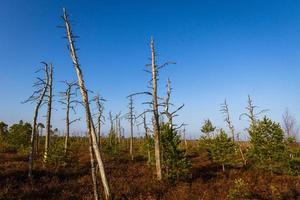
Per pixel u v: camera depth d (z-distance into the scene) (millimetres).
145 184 22719
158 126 25500
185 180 24688
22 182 22297
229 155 31891
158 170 24656
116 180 24281
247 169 31359
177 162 24844
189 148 47688
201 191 21172
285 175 28281
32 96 24484
